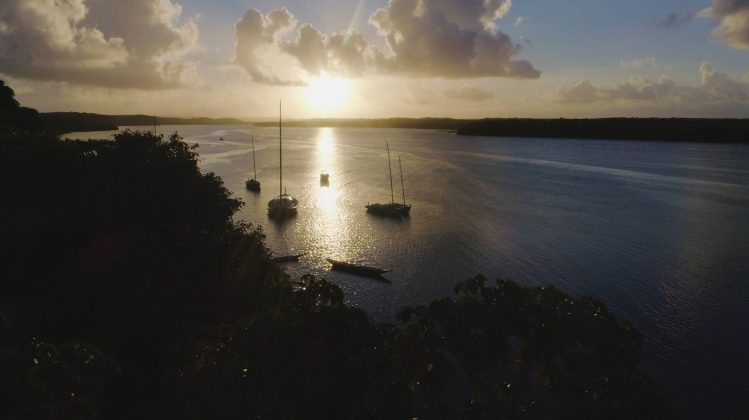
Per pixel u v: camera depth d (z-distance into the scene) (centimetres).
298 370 855
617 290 3828
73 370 678
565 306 917
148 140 4250
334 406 846
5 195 3697
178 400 863
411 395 914
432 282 4047
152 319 2328
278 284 1043
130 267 3081
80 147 4206
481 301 973
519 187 8525
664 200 7250
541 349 897
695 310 3475
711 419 2373
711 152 14800
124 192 3484
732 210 6538
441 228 5712
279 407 830
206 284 2806
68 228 3400
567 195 7725
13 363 663
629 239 5184
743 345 3002
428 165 12062
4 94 8850
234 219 6362
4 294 2786
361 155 15150
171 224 3534
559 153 14988
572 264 4422
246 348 866
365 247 5028
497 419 1011
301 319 913
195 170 3997
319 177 10050
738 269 4266
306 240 5334
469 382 2473
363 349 913
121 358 2039
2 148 3969
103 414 1659
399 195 7900
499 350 919
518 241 5134
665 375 2702
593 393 907
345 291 3881
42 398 648
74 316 2477
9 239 3228
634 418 885
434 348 941
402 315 989
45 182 3747
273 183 9306
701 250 4800
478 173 10412
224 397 816
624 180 9219
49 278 3008
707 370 2747
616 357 891
